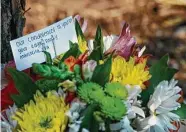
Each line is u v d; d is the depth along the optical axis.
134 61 0.79
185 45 1.75
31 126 0.70
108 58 0.75
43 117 0.70
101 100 0.71
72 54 0.78
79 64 0.75
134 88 0.74
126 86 0.74
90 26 1.83
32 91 0.74
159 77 0.80
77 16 0.90
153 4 1.87
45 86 0.73
